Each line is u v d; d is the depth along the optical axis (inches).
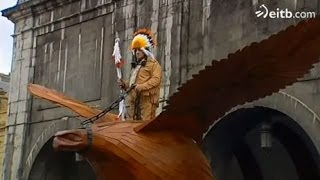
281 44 277.3
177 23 804.0
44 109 1011.9
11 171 1036.5
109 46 920.9
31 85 389.1
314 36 271.1
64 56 1003.9
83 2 982.4
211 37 761.6
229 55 283.9
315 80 653.3
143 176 313.1
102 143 312.8
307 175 803.4
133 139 318.7
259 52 282.8
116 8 918.4
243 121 769.6
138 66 371.2
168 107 311.1
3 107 1243.8
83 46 972.6
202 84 300.8
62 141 311.4
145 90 358.6
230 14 746.8
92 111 362.3
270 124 755.4
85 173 1053.8
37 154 999.0
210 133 764.0
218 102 320.2
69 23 1007.0
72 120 951.6
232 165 836.6
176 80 783.1
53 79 1013.8
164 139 324.8
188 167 322.0
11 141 1054.4
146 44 371.6
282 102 673.6
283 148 832.3
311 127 645.9
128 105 366.3
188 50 783.7
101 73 925.8
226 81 302.7
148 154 315.9
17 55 1090.7
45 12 1052.5
